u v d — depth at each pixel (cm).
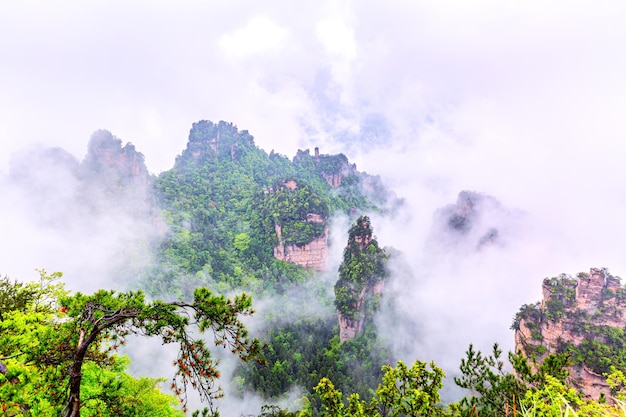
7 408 680
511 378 1402
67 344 778
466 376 1524
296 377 6975
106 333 869
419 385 1417
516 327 5981
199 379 746
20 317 952
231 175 18275
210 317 765
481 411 1343
